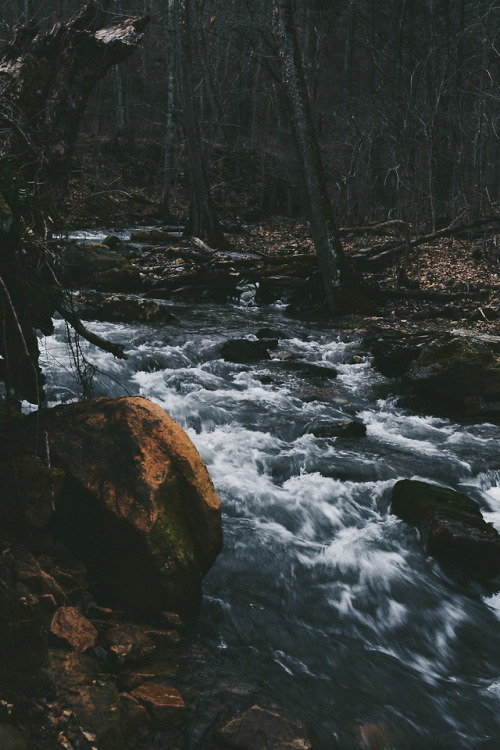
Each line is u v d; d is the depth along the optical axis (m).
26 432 4.05
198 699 3.25
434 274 15.12
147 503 3.70
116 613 3.69
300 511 5.42
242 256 18.73
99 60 5.44
